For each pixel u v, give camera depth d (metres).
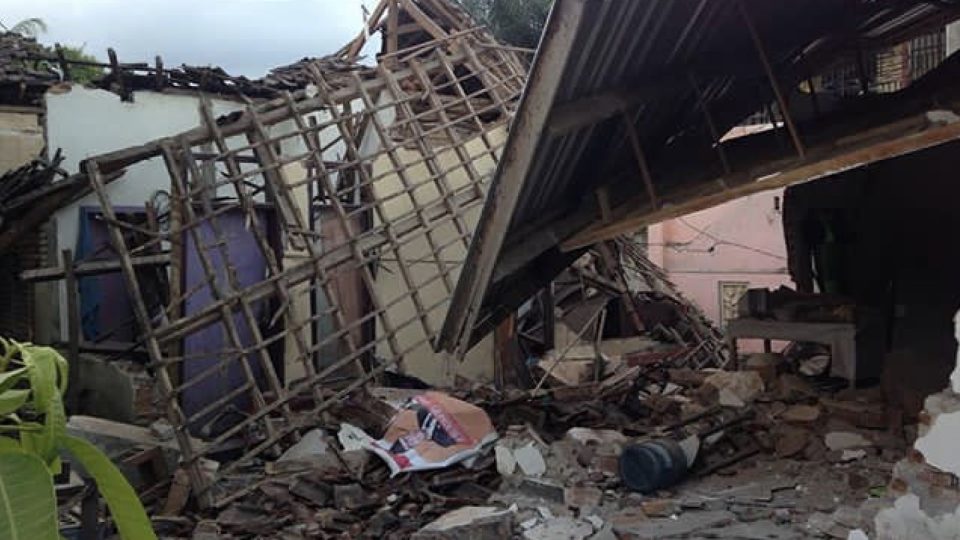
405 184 8.65
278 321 8.74
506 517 5.10
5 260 11.35
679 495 5.32
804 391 6.70
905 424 5.84
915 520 3.40
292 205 7.82
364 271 7.90
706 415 6.58
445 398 7.05
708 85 7.11
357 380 7.59
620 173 7.41
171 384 7.01
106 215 6.96
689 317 12.66
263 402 6.91
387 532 5.48
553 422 7.36
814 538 4.39
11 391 1.29
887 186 7.38
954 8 7.85
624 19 5.08
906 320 6.83
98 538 4.21
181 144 7.50
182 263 7.56
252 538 5.61
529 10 20.80
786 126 6.25
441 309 10.94
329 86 8.91
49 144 10.95
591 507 5.27
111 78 11.36
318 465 6.55
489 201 6.01
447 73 9.83
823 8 7.22
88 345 9.74
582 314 12.07
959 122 4.54
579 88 5.54
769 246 18.31
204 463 6.82
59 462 1.39
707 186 6.20
